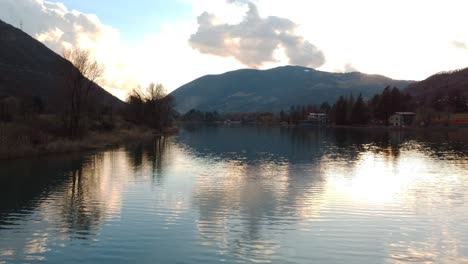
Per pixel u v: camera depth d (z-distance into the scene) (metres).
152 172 32.28
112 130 71.56
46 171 31.77
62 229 16.31
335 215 18.80
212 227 16.69
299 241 14.99
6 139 40.06
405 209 20.12
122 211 19.27
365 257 13.50
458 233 16.16
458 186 26.80
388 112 175.88
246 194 23.50
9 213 18.75
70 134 52.72
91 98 59.28
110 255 13.48
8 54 147.25
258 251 13.97
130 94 108.38
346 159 44.53
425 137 94.38
